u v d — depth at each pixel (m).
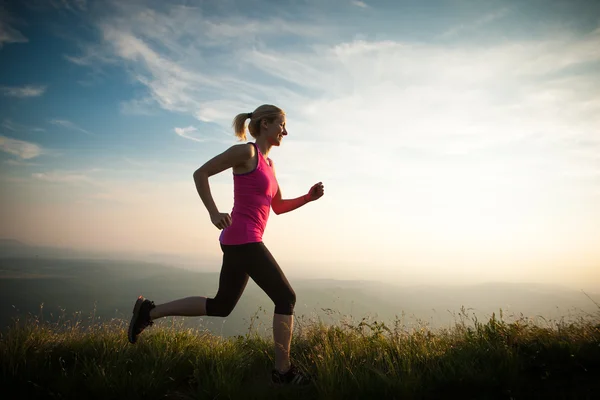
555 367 2.32
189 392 2.34
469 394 2.11
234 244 2.58
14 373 2.38
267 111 2.88
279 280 2.56
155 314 2.72
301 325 3.57
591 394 1.97
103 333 3.27
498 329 2.90
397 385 2.18
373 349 2.80
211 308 2.66
